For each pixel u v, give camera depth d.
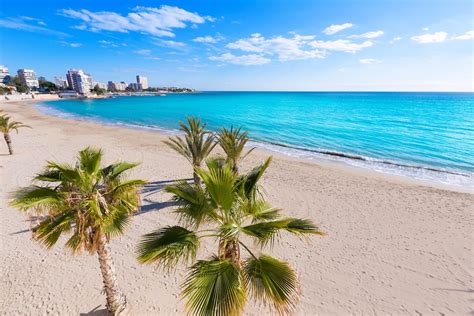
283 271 3.46
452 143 20.77
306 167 14.52
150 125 33.97
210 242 7.18
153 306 5.26
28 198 3.66
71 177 3.91
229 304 2.93
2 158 15.41
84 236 3.87
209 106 67.56
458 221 8.27
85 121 37.47
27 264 6.38
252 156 17.16
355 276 6.00
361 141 22.09
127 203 4.30
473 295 5.42
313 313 5.11
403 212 8.94
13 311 5.14
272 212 4.40
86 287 5.71
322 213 8.95
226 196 3.61
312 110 52.09
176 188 4.02
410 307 5.19
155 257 3.39
